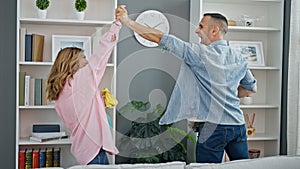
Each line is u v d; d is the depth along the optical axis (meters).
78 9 4.32
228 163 2.87
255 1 4.65
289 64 4.45
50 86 3.31
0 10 4.29
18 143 4.23
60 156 4.57
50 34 4.50
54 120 4.56
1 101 4.33
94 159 3.26
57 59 3.29
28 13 4.45
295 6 4.39
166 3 4.66
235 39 4.86
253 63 4.74
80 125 3.25
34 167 4.32
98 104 3.20
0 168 4.36
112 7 4.45
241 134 3.49
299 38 4.37
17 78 4.21
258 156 4.73
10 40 4.32
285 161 2.98
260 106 4.65
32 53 4.33
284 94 4.66
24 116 4.52
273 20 4.79
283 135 4.66
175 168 2.77
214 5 4.78
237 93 3.53
